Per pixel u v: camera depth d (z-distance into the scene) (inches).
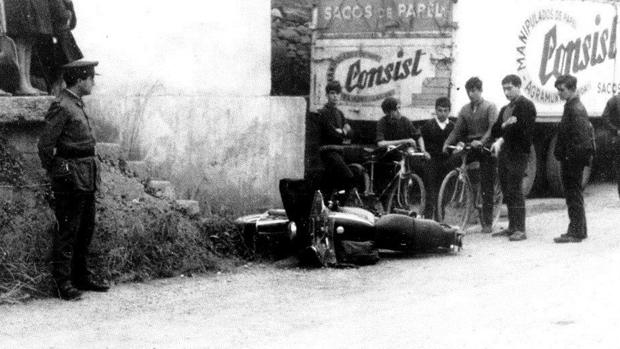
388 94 522.6
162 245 349.4
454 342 249.3
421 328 265.3
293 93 620.4
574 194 420.5
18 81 371.2
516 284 327.3
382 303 301.9
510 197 433.4
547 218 498.9
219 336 260.8
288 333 263.3
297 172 467.2
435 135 461.7
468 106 452.4
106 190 363.3
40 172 344.5
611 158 652.7
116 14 423.8
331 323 274.7
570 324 265.6
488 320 273.6
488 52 520.1
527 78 547.5
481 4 514.0
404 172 442.6
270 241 381.1
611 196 598.2
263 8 468.8
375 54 526.0
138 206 356.5
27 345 252.4
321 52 542.6
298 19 638.5
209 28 448.1
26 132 349.4
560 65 572.7
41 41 392.2
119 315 286.4
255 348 247.8
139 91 429.1
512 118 427.5
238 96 449.1
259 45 467.8
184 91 441.1
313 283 336.2
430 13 508.4
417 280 340.2
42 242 319.6
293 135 464.8
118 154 396.2
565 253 391.5
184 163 431.8
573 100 419.2
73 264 316.2
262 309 294.8
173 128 429.1
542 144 583.5
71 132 305.0
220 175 440.5
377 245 380.5
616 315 275.3
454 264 371.6
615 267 355.3
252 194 450.0
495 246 415.2
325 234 368.8
